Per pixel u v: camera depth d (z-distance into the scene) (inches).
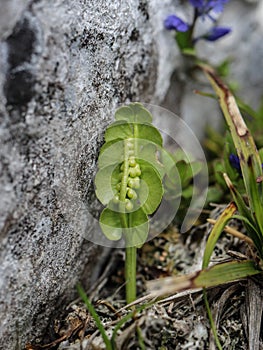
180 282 6.9
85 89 7.4
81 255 8.5
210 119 12.0
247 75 12.0
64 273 8.1
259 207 7.7
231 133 8.7
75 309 8.4
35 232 7.1
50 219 7.3
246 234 9.3
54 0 6.7
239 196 7.9
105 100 8.1
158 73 10.1
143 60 9.3
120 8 8.1
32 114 6.6
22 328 7.4
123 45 8.4
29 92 6.5
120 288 8.9
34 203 7.0
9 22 6.5
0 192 6.4
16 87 6.4
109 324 7.9
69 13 6.9
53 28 6.7
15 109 6.5
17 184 6.6
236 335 8.1
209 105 11.8
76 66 7.2
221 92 9.6
